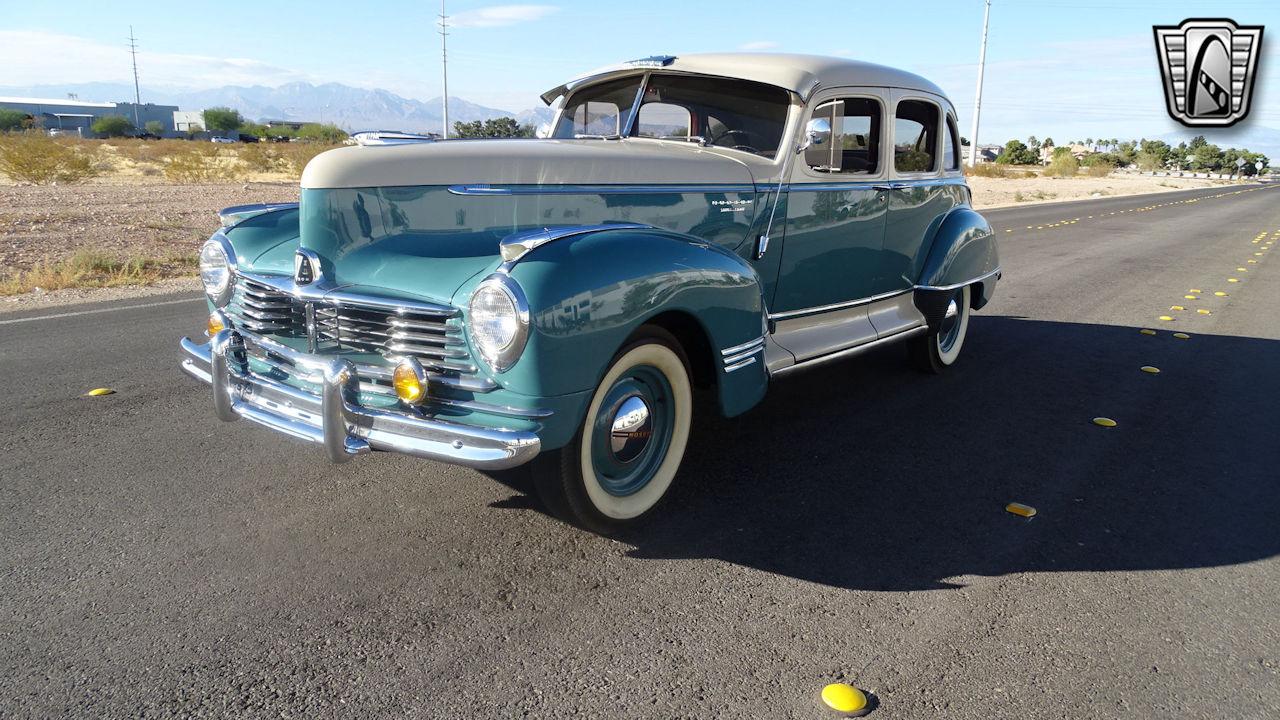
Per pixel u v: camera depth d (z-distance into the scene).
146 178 27.34
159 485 3.69
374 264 3.13
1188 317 8.33
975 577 3.10
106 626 2.62
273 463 3.97
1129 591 3.04
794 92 4.21
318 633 2.62
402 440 2.83
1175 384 5.84
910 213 5.23
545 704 2.30
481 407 2.80
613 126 4.82
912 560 3.22
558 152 3.50
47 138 25.20
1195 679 2.52
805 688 2.41
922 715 2.31
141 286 9.05
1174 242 15.76
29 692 2.30
